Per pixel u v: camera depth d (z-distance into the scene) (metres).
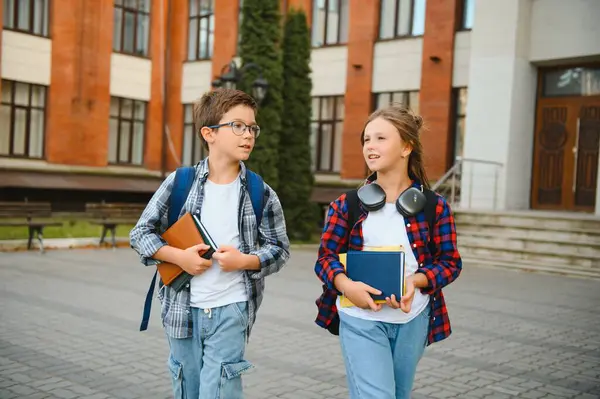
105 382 4.71
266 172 16.08
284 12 22.16
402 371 2.72
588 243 12.30
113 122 24.52
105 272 10.40
